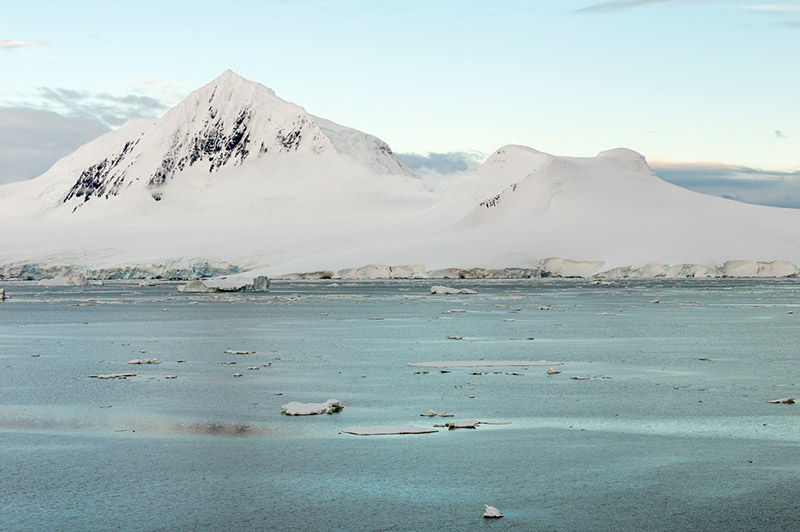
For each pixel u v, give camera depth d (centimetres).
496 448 2141
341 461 2020
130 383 3228
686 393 2936
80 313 8031
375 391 3002
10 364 3869
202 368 3678
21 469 1962
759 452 2098
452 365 3712
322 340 4994
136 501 1734
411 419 2502
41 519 1633
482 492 1788
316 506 1703
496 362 3816
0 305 9725
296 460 2031
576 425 2409
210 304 9750
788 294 11994
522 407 2681
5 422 2483
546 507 1694
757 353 4178
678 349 4375
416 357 4059
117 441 2233
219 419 2508
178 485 1841
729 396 2872
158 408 2691
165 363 3872
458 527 1584
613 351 4278
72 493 1789
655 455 2072
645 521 1614
